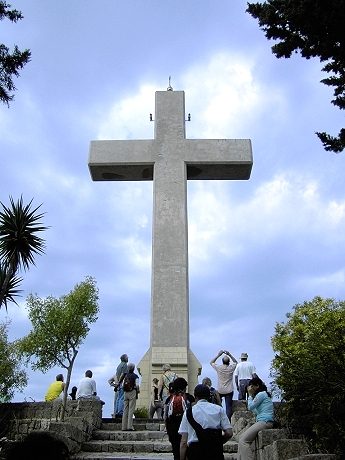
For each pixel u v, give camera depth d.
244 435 8.89
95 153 21.67
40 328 20.50
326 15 10.30
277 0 10.91
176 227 20.88
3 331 19.33
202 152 21.86
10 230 15.85
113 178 22.53
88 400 13.84
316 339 9.76
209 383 11.24
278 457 7.68
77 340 20.80
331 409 7.87
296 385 8.52
